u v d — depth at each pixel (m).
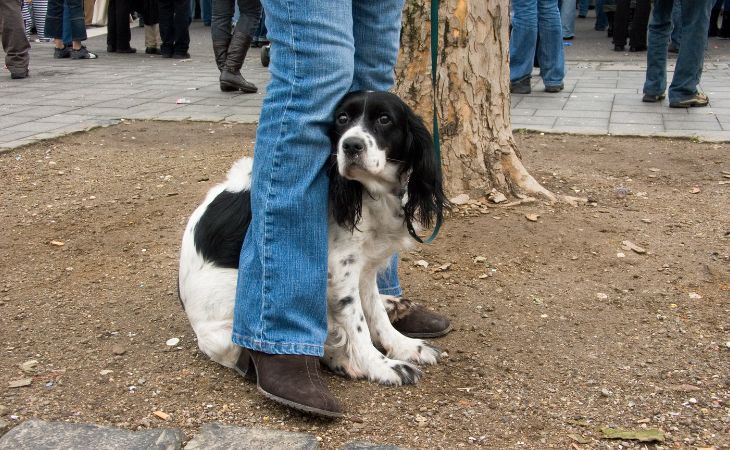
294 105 2.33
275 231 2.40
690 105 7.14
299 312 2.44
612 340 2.92
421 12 4.27
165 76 9.83
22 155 5.80
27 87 8.91
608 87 8.53
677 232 4.12
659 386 2.55
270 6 2.34
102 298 3.34
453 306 3.27
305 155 2.36
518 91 8.30
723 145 5.88
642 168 5.38
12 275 3.59
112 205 4.69
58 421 2.30
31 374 2.62
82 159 5.75
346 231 2.54
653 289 3.40
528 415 2.38
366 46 2.61
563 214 4.38
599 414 2.38
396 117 2.46
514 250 3.86
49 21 11.48
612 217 4.35
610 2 12.44
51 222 4.37
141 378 2.61
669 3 7.06
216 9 8.55
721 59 10.50
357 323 2.63
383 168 2.43
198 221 2.74
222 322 2.64
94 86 8.98
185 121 7.04
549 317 3.14
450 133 4.44
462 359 2.80
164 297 3.35
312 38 2.28
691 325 3.04
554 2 8.05
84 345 2.87
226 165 5.58
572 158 5.67
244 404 2.44
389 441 2.22
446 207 2.71
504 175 4.58
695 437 2.23
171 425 2.30
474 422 2.34
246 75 9.80
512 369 2.71
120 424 2.30
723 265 3.67
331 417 2.33
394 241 2.65
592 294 3.36
